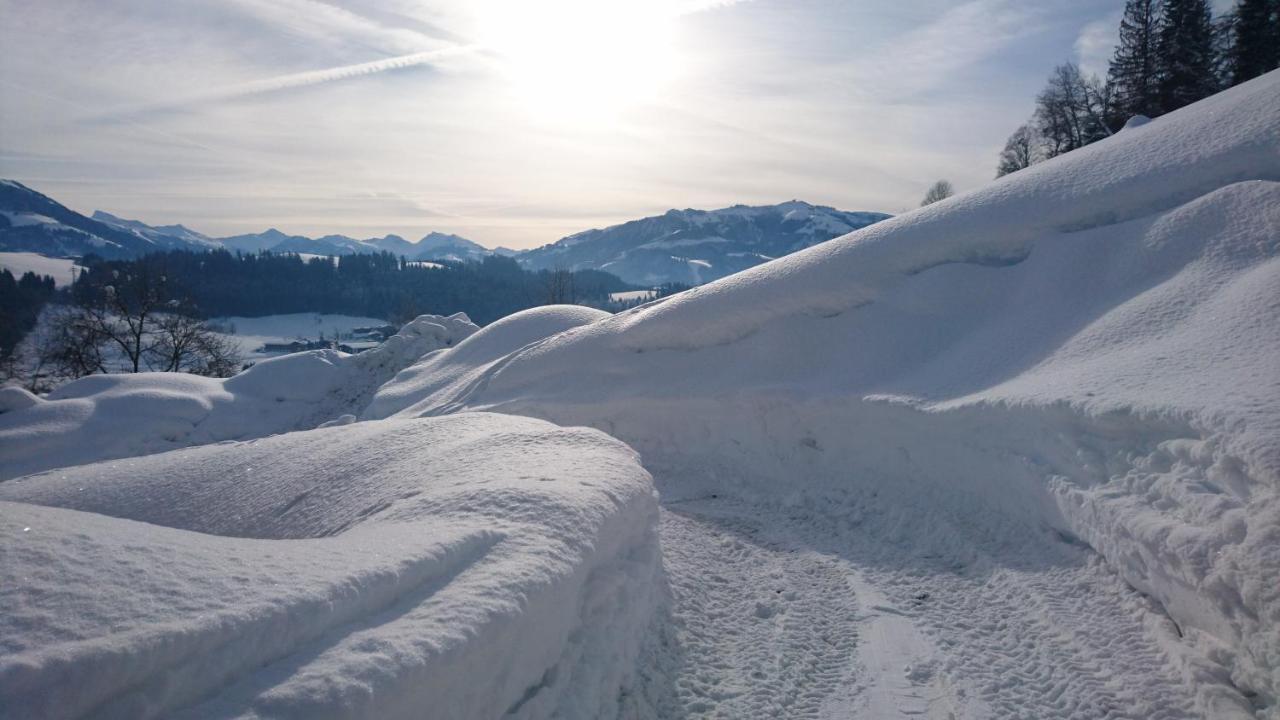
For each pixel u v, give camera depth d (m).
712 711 5.06
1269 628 4.32
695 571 7.48
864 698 5.29
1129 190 11.59
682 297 17.09
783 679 5.52
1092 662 5.36
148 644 2.45
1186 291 9.08
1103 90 44.91
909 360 11.95
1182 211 10.45
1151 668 5.09
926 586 7.26
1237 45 38.12
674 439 13.93
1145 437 6.56
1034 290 11.42
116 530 3.44
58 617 2.53
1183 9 40.16
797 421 11.99
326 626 3.04
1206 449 5.62
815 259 15.03
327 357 27.27
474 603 3.43
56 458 20.64
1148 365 7.64
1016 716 4.91
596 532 4.84
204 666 2.57
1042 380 8.76
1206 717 4.45
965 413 8.99
